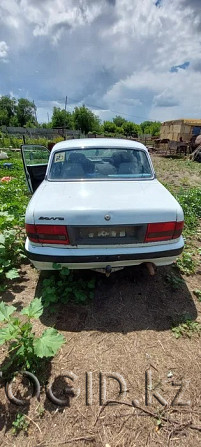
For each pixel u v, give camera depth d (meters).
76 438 1.51
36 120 75.88
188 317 2.45
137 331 2.28
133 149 3.39
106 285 2.89
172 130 26.67
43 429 1.55
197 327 2.33
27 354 1.88
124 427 1.57
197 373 1.91
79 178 3.09
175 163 16.48
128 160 3.29
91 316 2.45
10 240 3.33
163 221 2.35
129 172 3.20
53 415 1.62
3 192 6.46
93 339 2.19
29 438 1.50
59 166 3.21
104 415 1.62
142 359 2.01
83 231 2.31
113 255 2.34
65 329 2.29
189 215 5.35
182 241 2.55
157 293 2.80
